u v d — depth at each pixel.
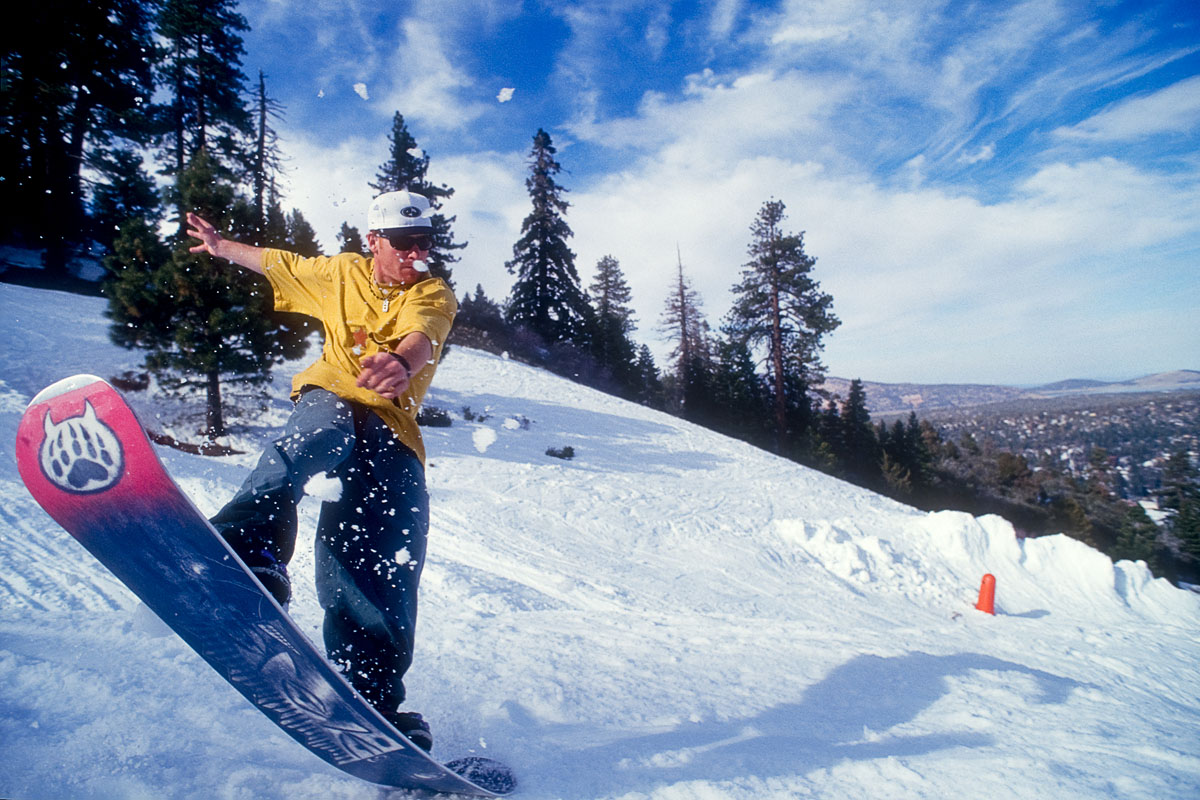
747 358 41.41
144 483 1.38
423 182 27.19
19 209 21.83
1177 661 6.18
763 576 10.73
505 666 3.30
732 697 3.14
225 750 1.89
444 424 18.28
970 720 2.96
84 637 2.80
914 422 48.91
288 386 18.44
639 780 1.98
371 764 1.70
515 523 11.64
